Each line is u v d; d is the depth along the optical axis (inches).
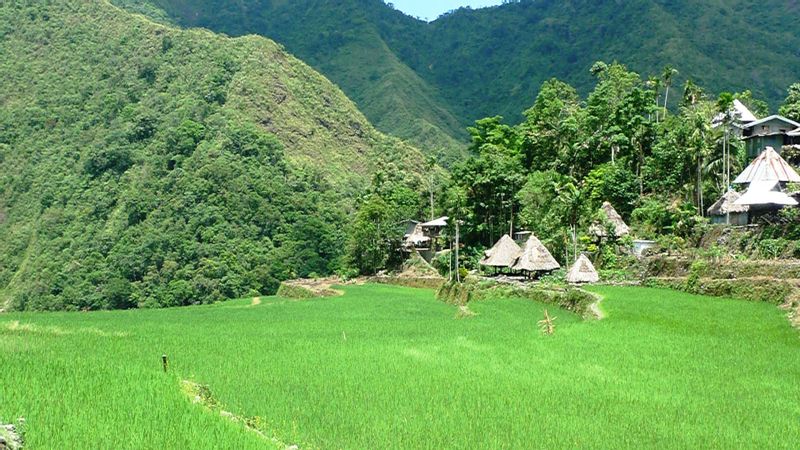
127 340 1653.5
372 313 2508.6
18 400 880.9
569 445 866.8
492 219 3686.0
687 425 947.3
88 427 791.1
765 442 882.8
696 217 2780.5
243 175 5310.0
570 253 3100.4
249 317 2471.7
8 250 5064.0
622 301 1963.6
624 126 3666.3
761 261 2000.5
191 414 869.2
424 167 6791.3
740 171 3095.5
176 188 5142.7
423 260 4116.6
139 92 6387.8
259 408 999.6
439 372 1258.0
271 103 6510.8
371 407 1018.1
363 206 4613.7
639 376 1215.6
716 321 1653.5
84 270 4596.5
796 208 2246.6
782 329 1535.4
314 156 6353.3
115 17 7337.6
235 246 4822.8
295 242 5059.1
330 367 1298.0
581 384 1165.7
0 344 1471.5
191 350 1496.1
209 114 6028.5
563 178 3486.7
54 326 2052.2
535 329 1771.7
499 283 2682.1
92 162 5497.1
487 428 928.9
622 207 3353.8
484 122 4549.7
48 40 7126.0
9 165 5851.4
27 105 6373.0
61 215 5172.2
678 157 3243.1
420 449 844.0
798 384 1152.2
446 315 2418.8
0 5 7504.9
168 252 4665.4
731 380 1177.4
